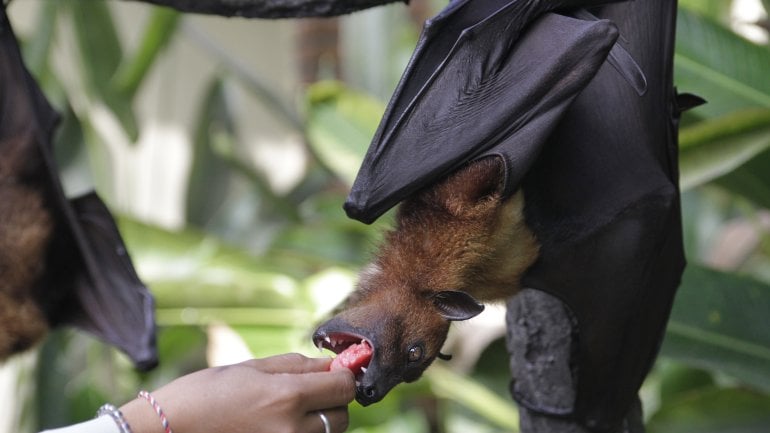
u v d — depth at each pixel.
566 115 1.94
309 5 1.98
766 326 2.23
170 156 5.79
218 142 4.01
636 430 2.05
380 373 1.85
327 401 1.79
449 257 1.93
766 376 2.22
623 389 1.97
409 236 1.95
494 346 2.57
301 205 4.13
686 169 2.16
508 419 2.67
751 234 3.07
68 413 3.10
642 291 1.94
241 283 2.88
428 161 1.88
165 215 5.70
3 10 2.20
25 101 2.22
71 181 3.25
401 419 3.60
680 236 1.96
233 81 4.16
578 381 1.98
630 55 1.88
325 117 2.98
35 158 2.22
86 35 3.32
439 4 2.96
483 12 1.89
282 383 1.78
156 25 3.26
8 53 2.21
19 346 2.21
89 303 2.25
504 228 1.93
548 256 1.94
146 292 2.23
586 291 1.94
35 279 2.21
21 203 2.21
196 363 3.64
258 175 3.88
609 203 1.93
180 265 2.95
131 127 3.43
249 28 6.10
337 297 2.80
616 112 1.94
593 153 1.94
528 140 1.88
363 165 1.88
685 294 2.25
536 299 2.02
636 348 1.96
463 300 1.90
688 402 2.40
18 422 3.03
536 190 1.94
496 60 1.89
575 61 1.87
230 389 1.77
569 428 2.02
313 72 4.79
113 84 3.38
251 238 3.76
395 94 1.89
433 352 1.92
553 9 1.89
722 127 2.13
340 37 4.60
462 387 2.70
